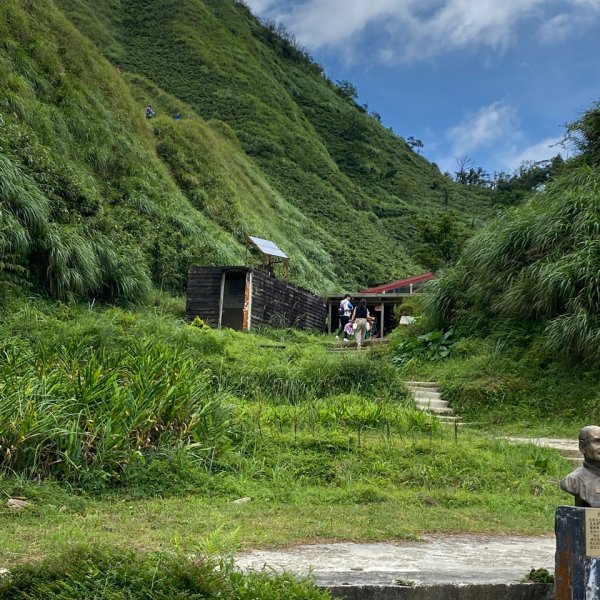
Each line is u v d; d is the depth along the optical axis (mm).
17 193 16219
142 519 5840
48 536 4945
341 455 8922
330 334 25953
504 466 9016
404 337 17375
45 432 7043
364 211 64062
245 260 29406
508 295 14914
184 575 3535
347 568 4496
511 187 78562
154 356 9508
